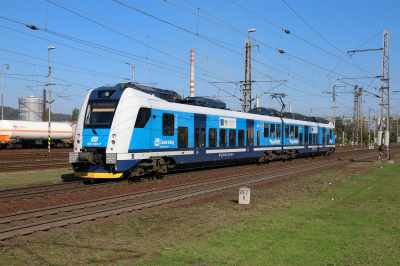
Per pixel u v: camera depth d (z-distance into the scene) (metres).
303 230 8.43
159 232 8.15
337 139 105.44
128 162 15.15
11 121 49.12
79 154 14.80
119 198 11.79
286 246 7.20
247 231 8.25
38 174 19.12
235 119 22.83
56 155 36.66
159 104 16.83
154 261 6.21
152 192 13.20
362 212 10.49
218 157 21.19
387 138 29.00
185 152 18.47
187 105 18.81
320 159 33.94
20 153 39.81
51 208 9.75
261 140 25.83
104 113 15.22
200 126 19.69
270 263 6.25
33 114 89.19
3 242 7.03
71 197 12.41
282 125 28.86
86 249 6.79
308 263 6.30
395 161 30.31
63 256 6.38
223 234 7.96
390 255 6.82
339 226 8.88
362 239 7.81
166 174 19.34
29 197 12.14
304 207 11.13
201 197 12.94
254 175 19.80
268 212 10.37
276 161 30.09
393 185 16.16
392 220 9.55
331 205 11.52
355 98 62.09
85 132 15.20
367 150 55.16
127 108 15.22
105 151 14.84
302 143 32.38
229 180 17.66
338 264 6.31
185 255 6.54
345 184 16.59
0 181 16.28
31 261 6.11
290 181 17.80
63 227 8.28
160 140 16.81
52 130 53.41
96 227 8.40
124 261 6.18
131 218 9.39
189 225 8.80
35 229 7.90
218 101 22.50
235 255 6.60
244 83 33.72
